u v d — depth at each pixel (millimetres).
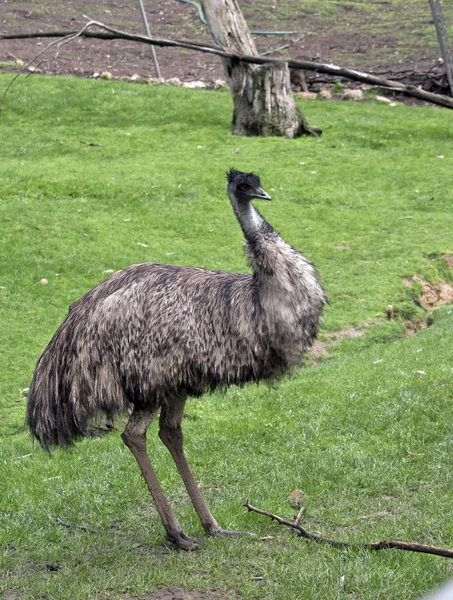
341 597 5719
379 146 20469
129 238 15383
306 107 23031
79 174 18156
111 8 31922
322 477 7867
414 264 14617
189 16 31297
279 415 9586
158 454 8727
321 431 9031
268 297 6387
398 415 9078
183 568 6305
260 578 6121
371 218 16547
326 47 28281
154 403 6605
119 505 7637
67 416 6605
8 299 13055
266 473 8102
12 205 16375
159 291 6547
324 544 6539
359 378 10453
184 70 26531
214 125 21547
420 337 12125
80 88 23188
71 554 6734
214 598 5910
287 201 17328
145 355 6449
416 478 7695
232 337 6469
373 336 12578
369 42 28516
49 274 13859
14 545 6984
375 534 6590
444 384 9812
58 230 15469
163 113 22141
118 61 26953
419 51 27188
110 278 6758
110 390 6508
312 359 11969
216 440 8984
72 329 6621
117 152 19672
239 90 21281
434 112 22875
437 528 6641
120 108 22266
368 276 14234
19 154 19469
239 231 15914
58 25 29359
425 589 5746
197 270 6742
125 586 6105
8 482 8250
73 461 8703
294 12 31766
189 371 6488
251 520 7102
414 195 17609
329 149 20125
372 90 24625
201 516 6895
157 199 17141
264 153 19688
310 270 6570
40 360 6773
